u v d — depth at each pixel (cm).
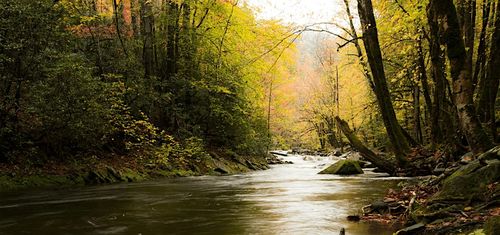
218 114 2455
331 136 5606
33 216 813
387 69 2438
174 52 2392
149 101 2056
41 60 1419
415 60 1933
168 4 2316
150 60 2223
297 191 1213
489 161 661
